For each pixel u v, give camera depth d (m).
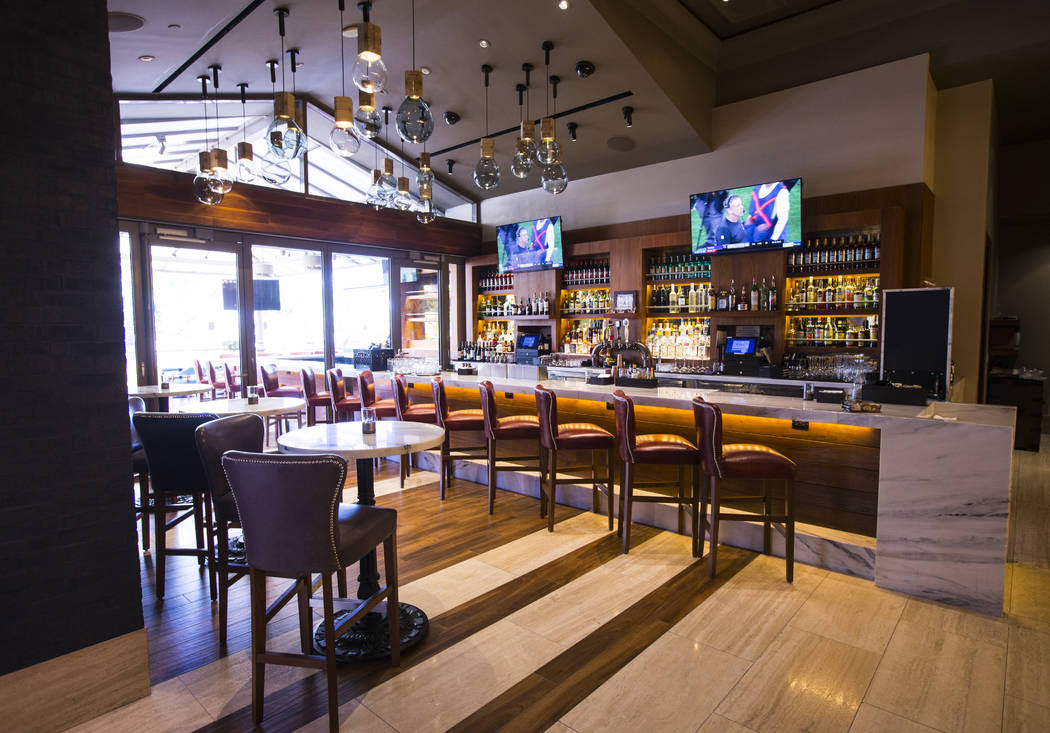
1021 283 9.84
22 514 2.11
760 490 3.93
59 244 2.20
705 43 6.76
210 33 4.96
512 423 4.57
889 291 5.21
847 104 6.25
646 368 4.88
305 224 7.55
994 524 2.95
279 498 2.05
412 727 2.14
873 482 3.47
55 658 2.17
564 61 5.91
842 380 5.38
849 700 2.28
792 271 6.36
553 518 4.15
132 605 2.35
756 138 6.89
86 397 2.26
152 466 3.17
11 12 2.08
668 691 2.34
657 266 7.54
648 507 4.34
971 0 5.66
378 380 6.22
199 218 6.54
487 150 4.32
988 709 2.22
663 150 7.44
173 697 2.34
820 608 3.03
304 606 2.46
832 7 6.20
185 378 7.32
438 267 9.52
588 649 2.65
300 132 3.35
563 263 8.32
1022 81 6.24
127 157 6.12
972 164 6.26
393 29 5.45
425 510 4.71
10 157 2.09
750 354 6.33
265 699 2.32
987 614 2.97
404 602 3.09
